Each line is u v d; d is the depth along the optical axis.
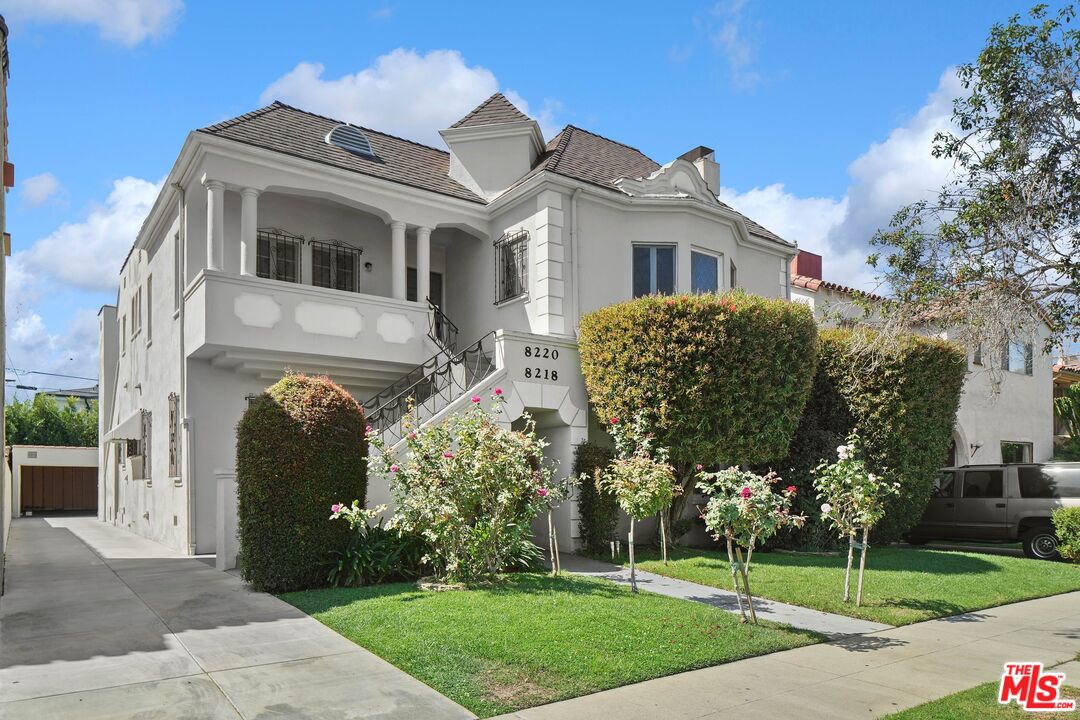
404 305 14.92
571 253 15.31
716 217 16.92
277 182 14.02
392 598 8.44
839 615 8.97
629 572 11.27
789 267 19.92
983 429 22.08
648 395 12.30
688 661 6.66
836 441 14.13
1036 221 7.43
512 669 6.18
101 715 5.17
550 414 13.75
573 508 13.17
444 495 9.21
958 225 7.92
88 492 32.88
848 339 13.20
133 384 20.00
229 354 13.19
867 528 9.50
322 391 9.86
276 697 5.58
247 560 9.38
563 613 7.75
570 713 5.44
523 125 16.97
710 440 12.28
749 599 8.24
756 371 12.41
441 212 16.14
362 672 6.18
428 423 10.07
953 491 15.74
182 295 14.24
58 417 38.38
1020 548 16.09
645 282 16.36
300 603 8.52
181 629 7.50
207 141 13.18
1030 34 7.36
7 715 5.14
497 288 16.39
